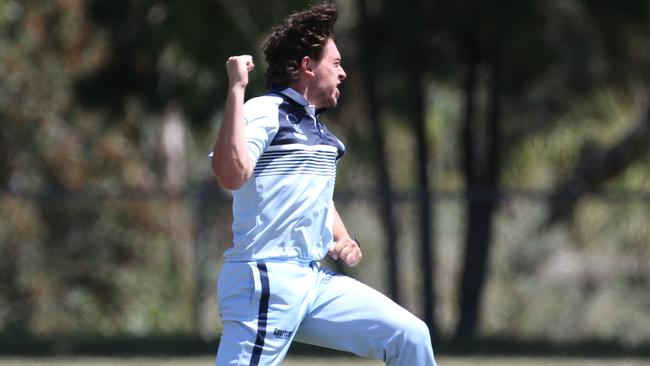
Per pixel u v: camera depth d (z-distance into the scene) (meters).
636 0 48.19
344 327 16.22
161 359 38.31
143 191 48.59
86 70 67.00
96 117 71.19
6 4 64.94
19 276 66.88
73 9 68.12
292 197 15.58
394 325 16.06
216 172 14.83
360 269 64.25
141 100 55.03
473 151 53.47
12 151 69.06
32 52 69.06
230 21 46.44
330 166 16.03
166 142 79.44
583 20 49.19
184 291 67.19
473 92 52.25
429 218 52.12
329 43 16.19
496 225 68.25
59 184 70.00
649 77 56.91
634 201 48.16
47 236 67.75
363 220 65.38
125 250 69.56
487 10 46.28
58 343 43.09
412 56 50.66
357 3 50.28
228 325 15.77
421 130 52.66
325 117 54.88
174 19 46.94
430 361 16.25
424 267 52.03
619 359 39.50
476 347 43.03
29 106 68.75
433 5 47.69
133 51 52.00
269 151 15.52
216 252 55.69
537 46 48.69
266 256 15.65
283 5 45.97
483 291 52.94
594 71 53.06
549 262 68.69
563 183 71.31
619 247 66.44
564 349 42.78
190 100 51.16
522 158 67.06
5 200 66.62
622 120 64.31
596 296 63.00
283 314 15.62
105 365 35.41
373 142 55.16
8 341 43.59
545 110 58.84
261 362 15.55
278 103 15.71
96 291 68.75
